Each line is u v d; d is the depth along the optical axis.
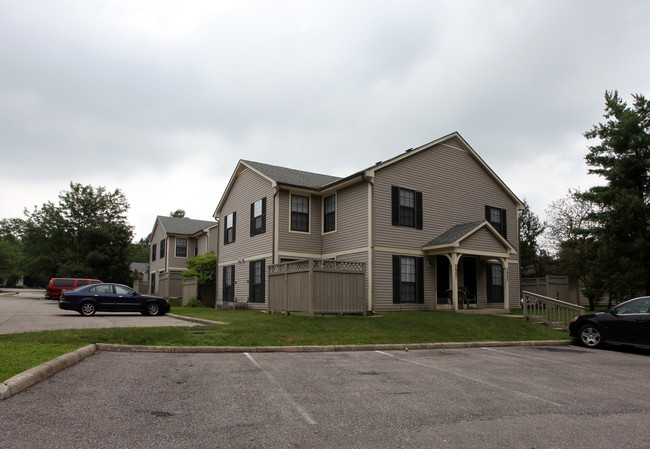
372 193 19.80
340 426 5.26
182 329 11.87
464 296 21.31
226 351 10.45
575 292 27.86
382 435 4.98
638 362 10.84
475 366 9.61
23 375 6.39
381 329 13.86
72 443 4.38
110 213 44.72
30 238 42.94
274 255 21.75
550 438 5.04
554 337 14.66
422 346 12.30
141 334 10.94
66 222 42.91
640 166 19.89
